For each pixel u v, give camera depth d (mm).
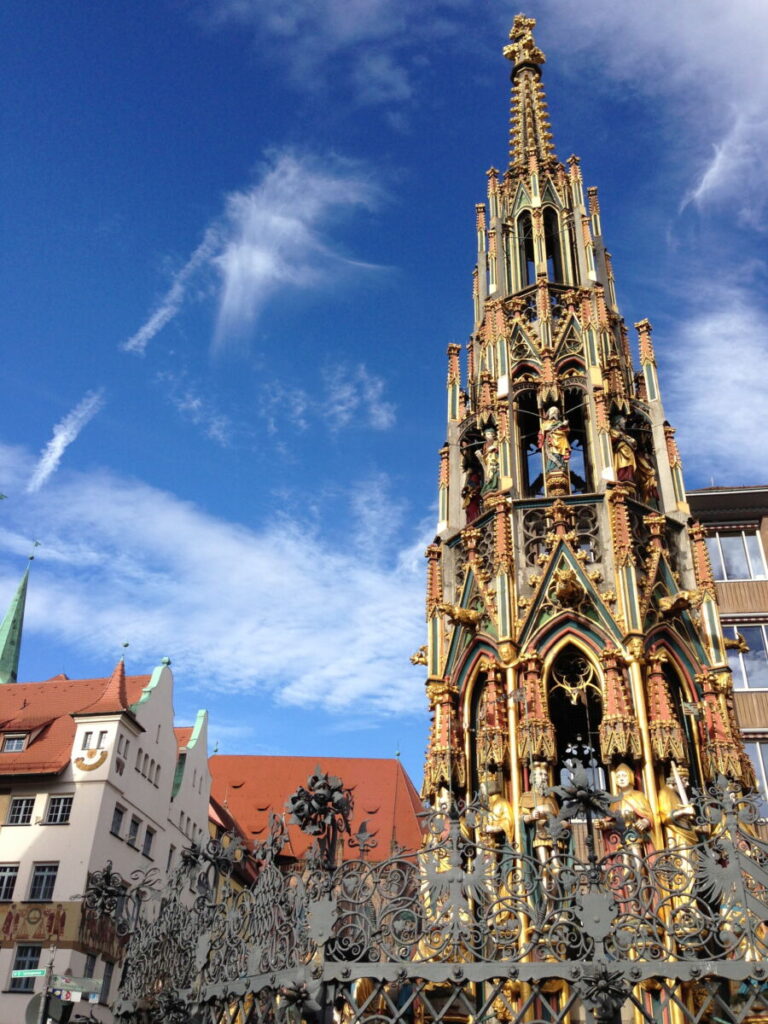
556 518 20812
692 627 20266
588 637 19453
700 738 19031
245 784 63656
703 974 11445
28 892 40719
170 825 50062
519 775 18094
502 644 19516
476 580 20891
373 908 12555
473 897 12445
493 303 25672
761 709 36781
